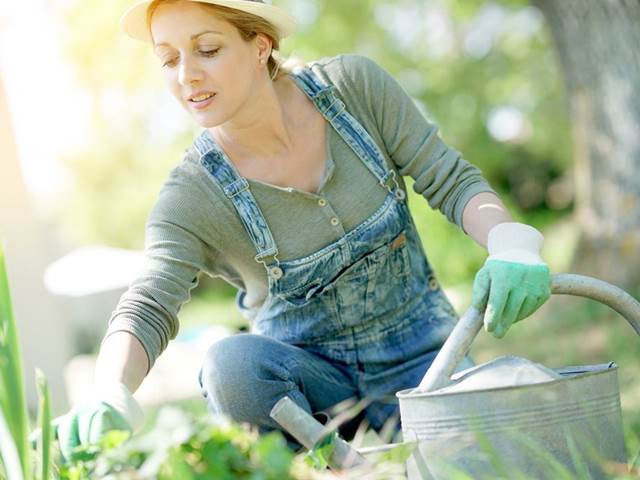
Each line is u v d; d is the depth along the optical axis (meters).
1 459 1.73
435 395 1.77
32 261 6.94
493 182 19.70
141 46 11.84
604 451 1.79
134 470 1.47
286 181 2.43
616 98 6.36
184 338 11.01
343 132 2.46
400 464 1.73
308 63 2.58
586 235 6.96
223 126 2.40
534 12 13.81
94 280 14.86
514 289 1.94
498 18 14.63
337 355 2.56
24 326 6.84
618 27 6.16
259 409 2.38
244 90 2.28
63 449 1.75
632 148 6.44
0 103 6.92
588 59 6.40
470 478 1.71
